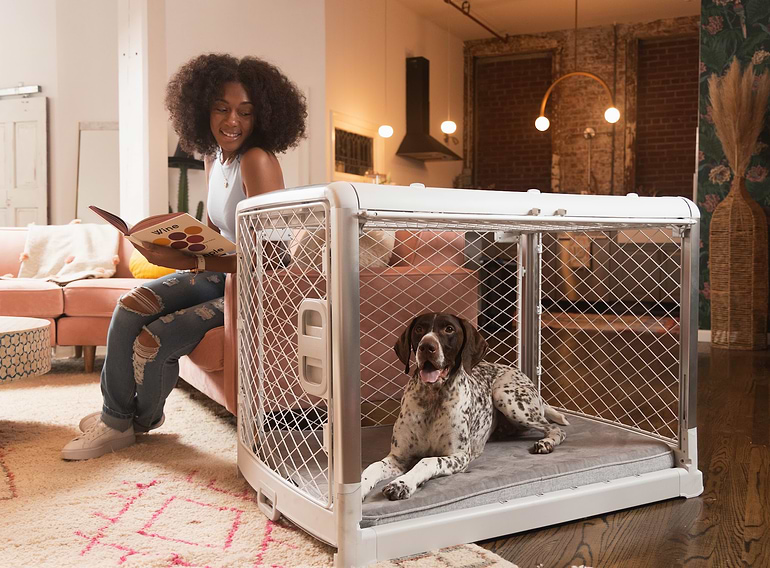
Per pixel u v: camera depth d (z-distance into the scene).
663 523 1.73
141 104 5.13
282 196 1.72
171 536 1.62
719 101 5.42
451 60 9.14
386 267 2.81
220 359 2.35
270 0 6.55
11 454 2.29
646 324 6.21
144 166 5.14
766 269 5.24
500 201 1.67
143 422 2.42
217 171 2.45
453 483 1.67
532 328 2.63
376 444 2.17
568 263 7.39
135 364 2.27
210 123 2.38
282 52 6.56
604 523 1.74
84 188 7.31
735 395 3.42
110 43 7.24
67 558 1.49
